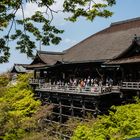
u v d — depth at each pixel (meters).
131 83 31.41
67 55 50.22
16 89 49.88
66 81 45.06
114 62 33.19
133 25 44.25
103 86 33.38
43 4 9.75
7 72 66.19
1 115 32.03
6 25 10.12
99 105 33.69
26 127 32.09
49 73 51.22
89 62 38.47
